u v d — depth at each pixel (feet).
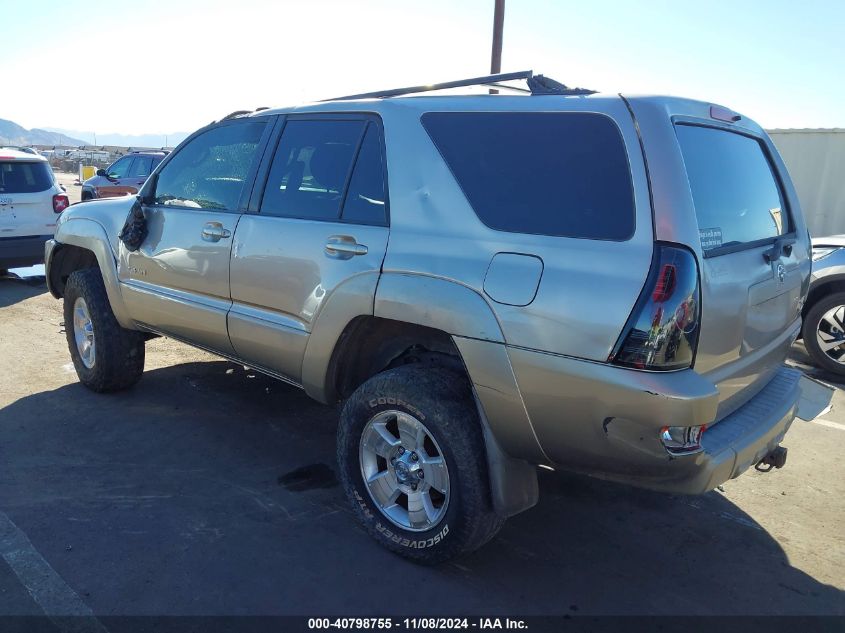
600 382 7.91
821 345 20.72
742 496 12.98
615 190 8.20
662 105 8.41
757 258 9.52
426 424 9.56
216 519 11.23
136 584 9.45
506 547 10.93
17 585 9.34
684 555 10.91
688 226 7.86
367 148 10.71
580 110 8.70
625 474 8.36
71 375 18.10
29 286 30.30
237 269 12.12
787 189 11.88
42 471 12.63
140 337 16.21
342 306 10.36
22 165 29.14
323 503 11.92
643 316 7.66
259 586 9.55
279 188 11.92
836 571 10.59
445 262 9.23
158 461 13.25
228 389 17.35
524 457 9.06
